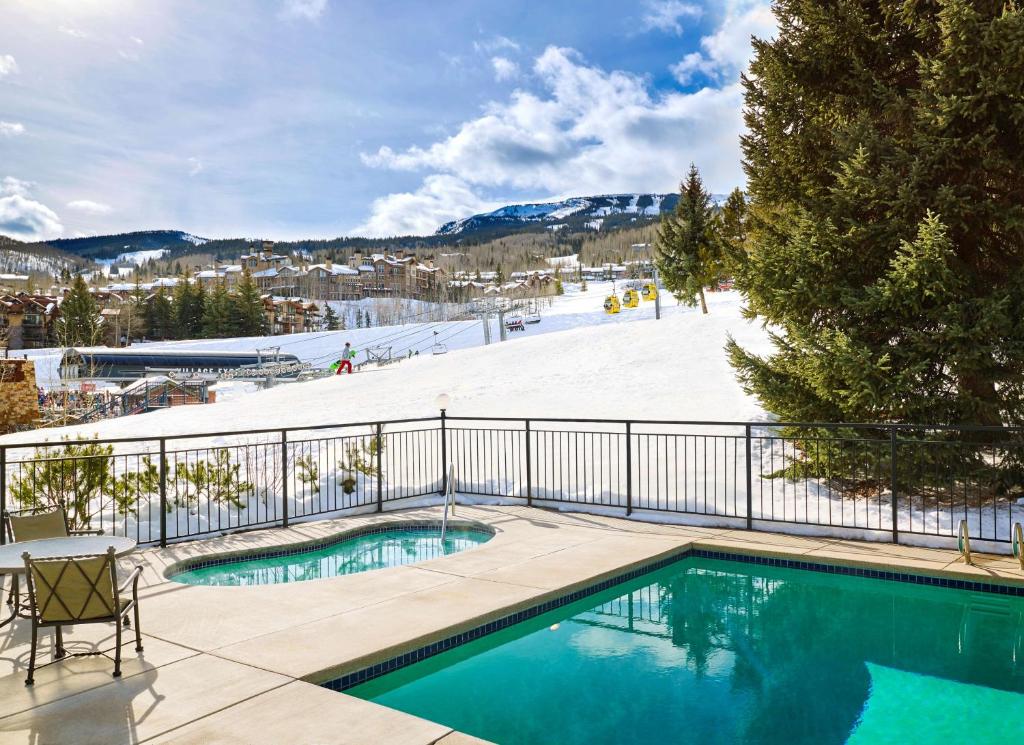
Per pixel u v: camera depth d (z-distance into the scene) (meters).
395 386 29.33
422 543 10.33
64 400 38.56
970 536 8.97
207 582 8.43
